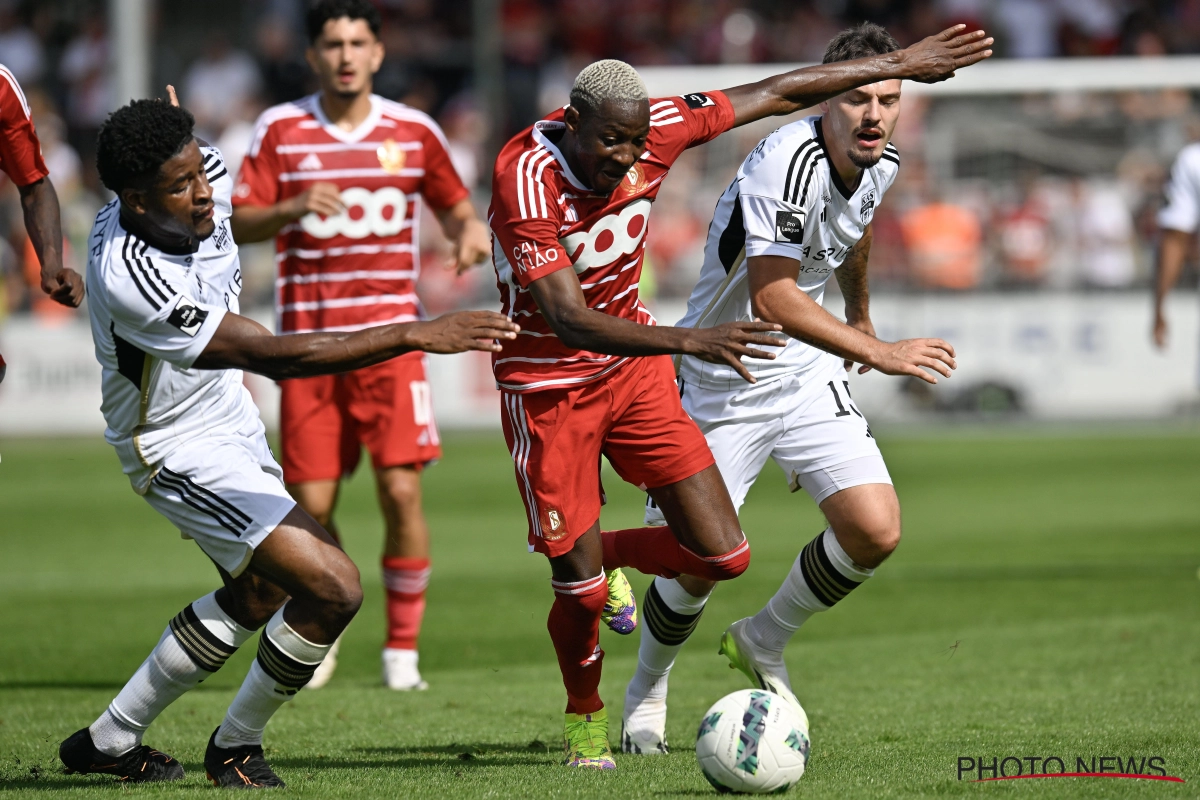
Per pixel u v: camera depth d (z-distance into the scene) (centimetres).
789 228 1742
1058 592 3172
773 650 1900
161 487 1562
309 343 1429
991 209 6481
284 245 2641
